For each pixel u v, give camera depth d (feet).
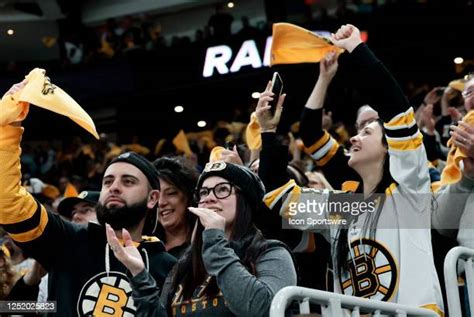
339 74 34.40
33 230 9.30
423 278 9.34
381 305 8.15
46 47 58.75
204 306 8.30
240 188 8.73
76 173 43.01
